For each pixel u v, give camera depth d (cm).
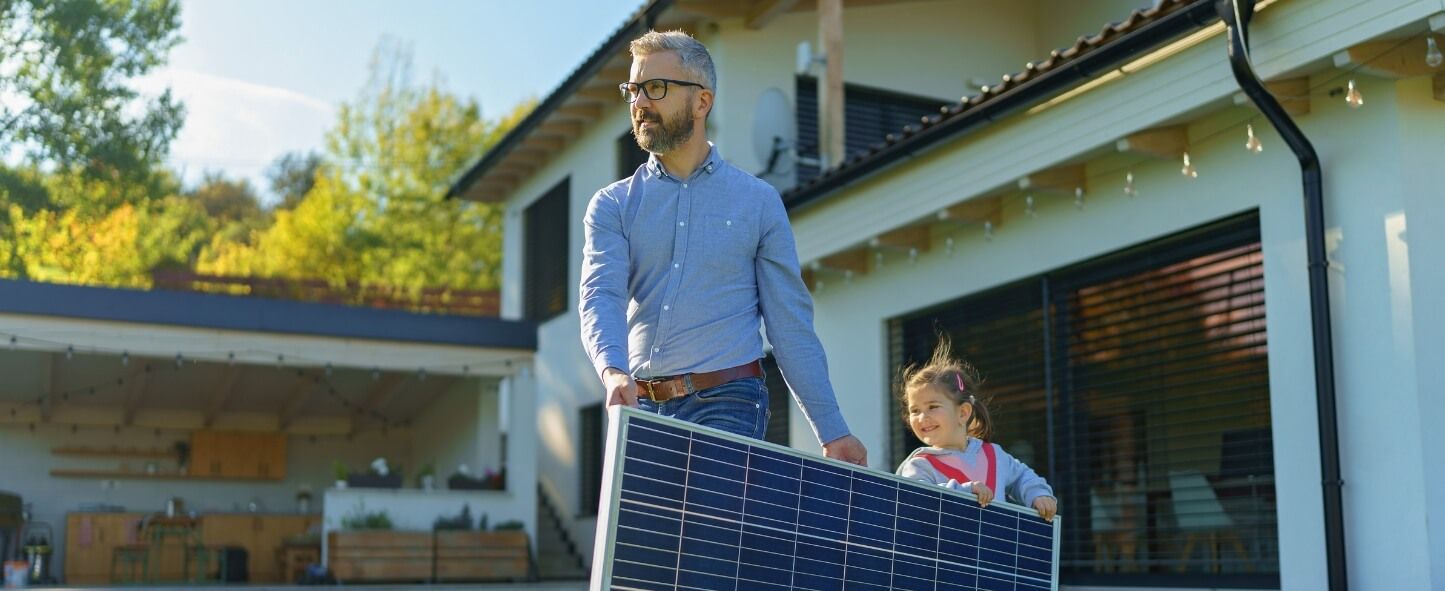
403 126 2962
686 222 289
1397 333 618
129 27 2094
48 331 1300
